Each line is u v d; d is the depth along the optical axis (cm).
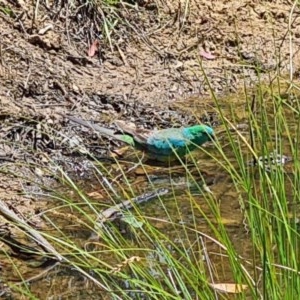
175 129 1054
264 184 589
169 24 1473
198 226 859
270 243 566
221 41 1471
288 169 884
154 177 1019
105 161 1065
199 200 941
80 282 749
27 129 1082
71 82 1256
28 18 1335
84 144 1096
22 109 1142
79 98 1223
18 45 1280
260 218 572
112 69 1338
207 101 1281
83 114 1182
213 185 974
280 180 587
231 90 1325
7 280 754
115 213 881
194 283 588
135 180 1011
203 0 1543
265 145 617
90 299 719
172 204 930
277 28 1530
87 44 1357
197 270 600
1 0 1340
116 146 1102
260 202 641
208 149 1073
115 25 1410
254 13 1550
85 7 1384
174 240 817
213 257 774
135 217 684
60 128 1122
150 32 1447
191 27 1481
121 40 1400
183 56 1416
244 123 1167
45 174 1007
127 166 1052
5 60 1240
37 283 752
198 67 1396
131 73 1343
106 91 1267
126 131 1077
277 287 556
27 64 1253
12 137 1072
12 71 1225
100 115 1195
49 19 1354
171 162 1048
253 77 1366
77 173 1032
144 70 1359
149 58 1391
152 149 1049
